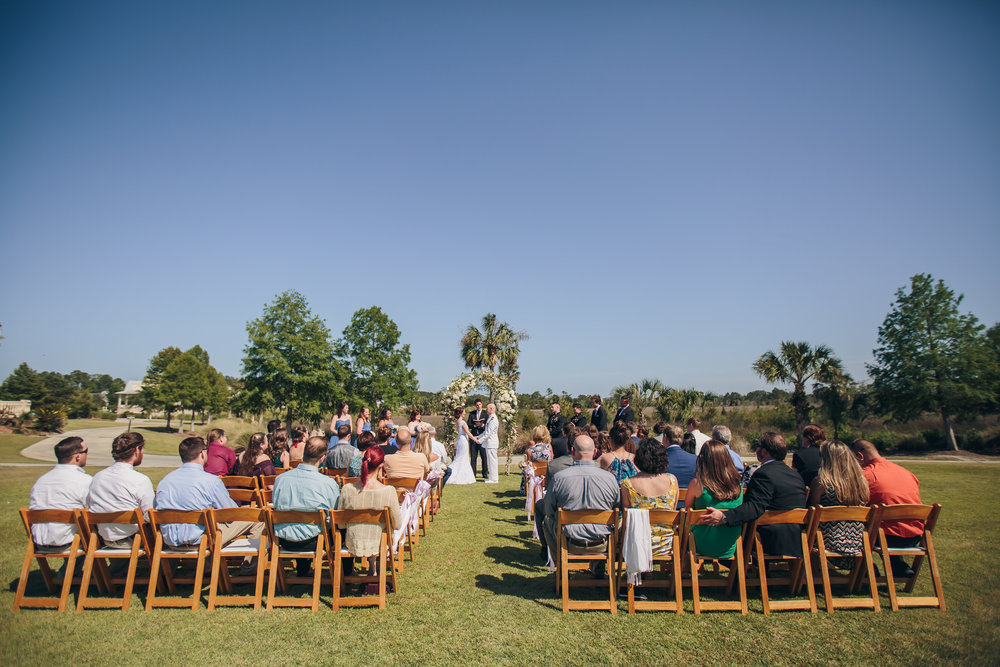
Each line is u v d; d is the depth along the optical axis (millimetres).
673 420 27672
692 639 4293
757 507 4848
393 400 39031
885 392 28984
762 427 29609
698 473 5141
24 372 60500
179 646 4191
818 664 3887
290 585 5656
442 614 4797
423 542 7348
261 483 7137
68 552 5125
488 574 5949
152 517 5000
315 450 5371
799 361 27016
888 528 5145
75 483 5270
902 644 4180
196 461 5387
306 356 33656
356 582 5336
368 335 40219
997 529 7898
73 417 64812
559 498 5207
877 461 5594
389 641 4273
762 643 4215
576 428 7973
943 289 27875
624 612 4832
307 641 4273
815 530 4910
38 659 3959
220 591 5406
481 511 9523
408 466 7512
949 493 11695
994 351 28094
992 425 28531
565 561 4926
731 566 5289
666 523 4879
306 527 5121
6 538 7309
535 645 4191
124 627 4535
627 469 6250
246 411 34062
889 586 4906
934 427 30047
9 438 30453
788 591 5406
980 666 3830
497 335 24234
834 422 27469
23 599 4949
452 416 15438
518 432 25297
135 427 53625
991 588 5410
